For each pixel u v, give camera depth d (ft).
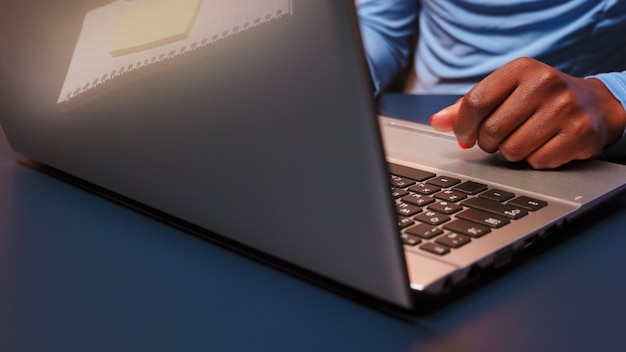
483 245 1.59
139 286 1.61
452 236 1.62
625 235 1.84
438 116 2.29
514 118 2.16
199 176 1.64
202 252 1.77
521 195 1.94
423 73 5.14
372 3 4.88
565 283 1.58
